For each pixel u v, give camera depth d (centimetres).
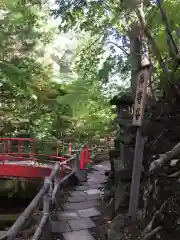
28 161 1188
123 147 544
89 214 586
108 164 1258
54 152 1209
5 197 1184
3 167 1073
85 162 1070
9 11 980
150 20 385
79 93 1044
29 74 1035
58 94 1184
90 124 1278
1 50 931
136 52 414
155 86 486
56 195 611
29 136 1355
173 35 425
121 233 408
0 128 1188
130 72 489
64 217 566
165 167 352
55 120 1215
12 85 994
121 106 585
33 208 352
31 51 1039
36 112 1200
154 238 326
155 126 435
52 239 471
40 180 1118
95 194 742
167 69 420
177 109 422
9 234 280
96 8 457
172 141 428
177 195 336
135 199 443
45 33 990
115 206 535
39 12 888
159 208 349
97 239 464
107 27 450
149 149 449
